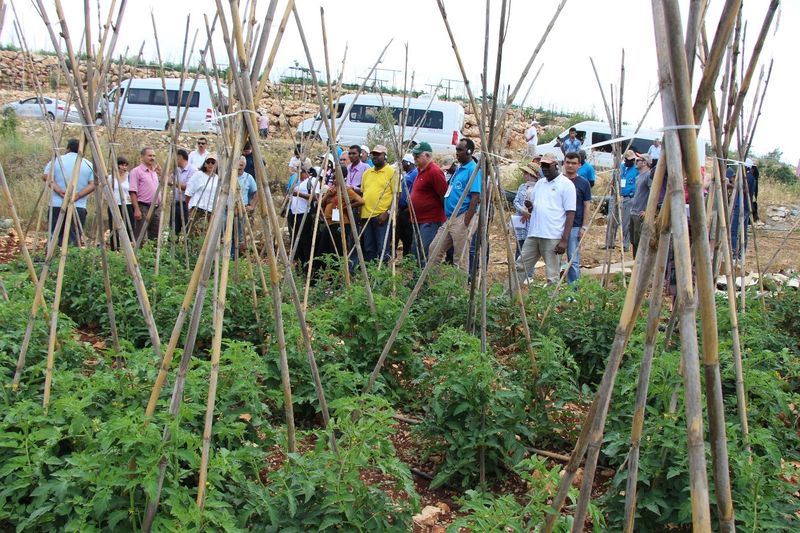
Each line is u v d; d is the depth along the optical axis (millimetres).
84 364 4691
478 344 4266
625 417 4109
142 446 2711
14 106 22609
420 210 8984
